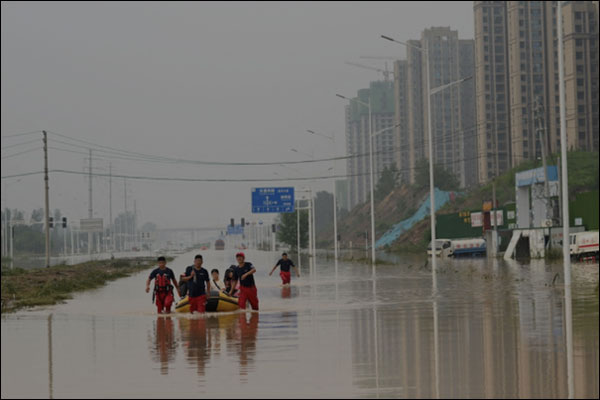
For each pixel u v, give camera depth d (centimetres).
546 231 11575
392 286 6188
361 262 12556
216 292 4322
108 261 16825
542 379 1909
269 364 2291
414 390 1822
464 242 14488
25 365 2383
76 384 2019
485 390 1794
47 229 12669
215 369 2219
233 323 3625
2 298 5800
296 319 3747
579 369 2038
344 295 5350
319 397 1769
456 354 2375
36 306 5044
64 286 6825
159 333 3259
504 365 2134
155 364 2353
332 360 2344
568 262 5000
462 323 3272
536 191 14450
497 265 9606
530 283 5922
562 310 3675
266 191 17612
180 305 4353
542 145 12012
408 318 3594
